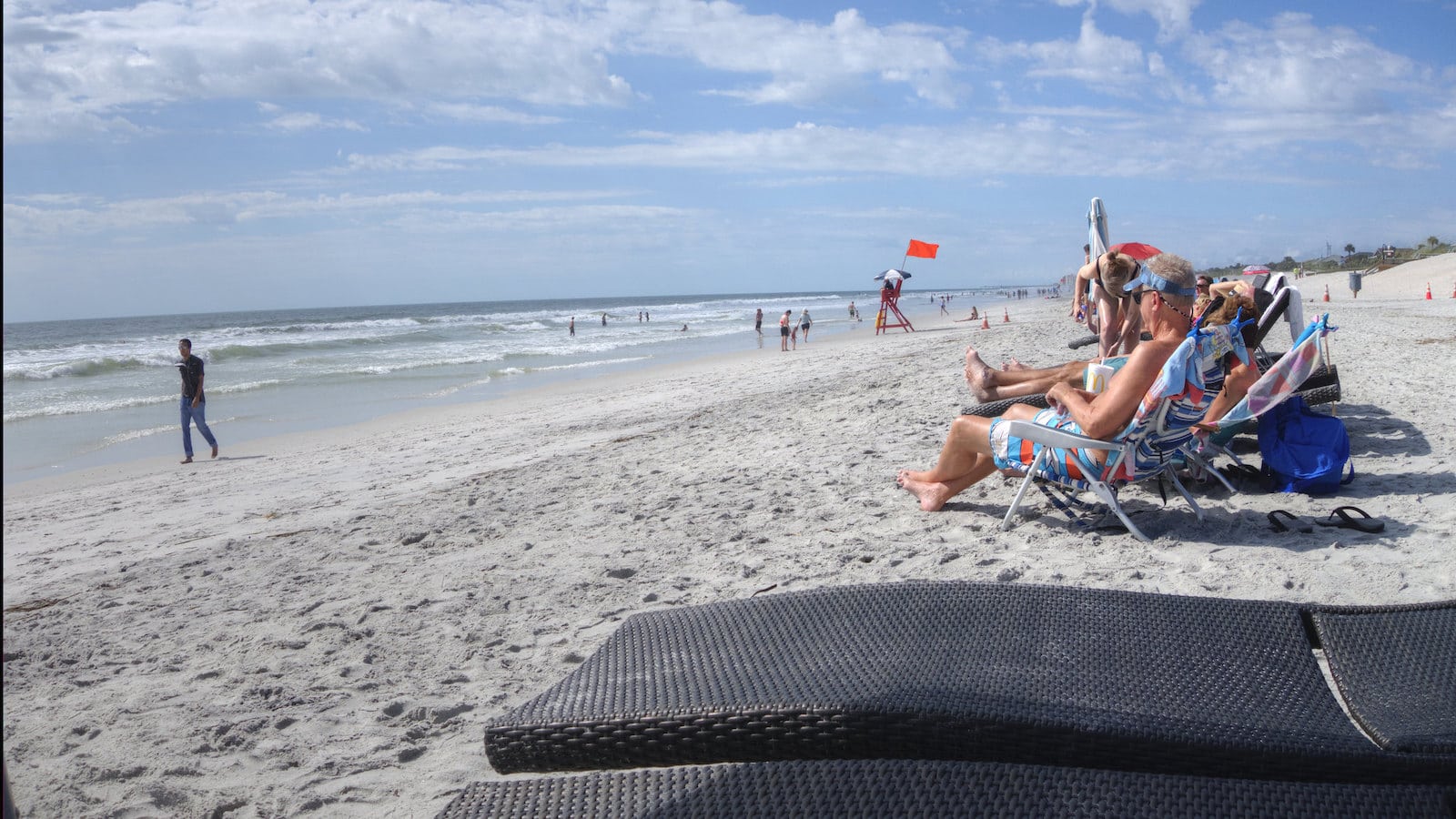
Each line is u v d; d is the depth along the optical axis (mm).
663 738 1661
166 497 9922
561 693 1799
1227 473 5418
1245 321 4652
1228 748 1526
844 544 4871
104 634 4520
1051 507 5117
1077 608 2023
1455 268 46094
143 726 3348
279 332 55531
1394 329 16688
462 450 11438
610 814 1451
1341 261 70688
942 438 7738
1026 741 1558
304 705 3426
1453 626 1908
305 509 8102
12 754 3195
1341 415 7223
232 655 4031
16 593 5852
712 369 23312
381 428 15234
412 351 35281
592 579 4684
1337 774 1522
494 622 4176
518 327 57312
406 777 2865
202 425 12969
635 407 15023
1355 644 1886
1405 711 1668
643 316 75125
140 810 2768
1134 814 1387
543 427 13203
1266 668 1797
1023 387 5805
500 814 1474
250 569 5598
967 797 1422
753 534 5242
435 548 5629
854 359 21625
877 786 1450
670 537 5352
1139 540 4477
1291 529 4434
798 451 7758
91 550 7301
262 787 2850
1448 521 4391
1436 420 6789
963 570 4301
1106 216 9172
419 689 3510
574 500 6664
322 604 4656
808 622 2014
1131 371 4246
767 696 1679
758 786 1470
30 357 35812
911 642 1887
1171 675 1754
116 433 15953
